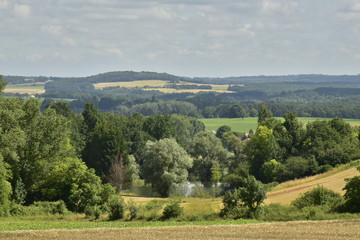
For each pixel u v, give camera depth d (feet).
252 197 268.62
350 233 198.08
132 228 225.15
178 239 192.44
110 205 300.81
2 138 377.50
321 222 231.30
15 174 395.75
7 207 333.62
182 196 495.00
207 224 241.96
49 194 390.83
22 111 404.98
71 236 202.49
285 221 248.93
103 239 194.29
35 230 220.64
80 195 353.72
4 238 199.11
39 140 406.41
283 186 440.86
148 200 416.26
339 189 356.79
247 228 217.97
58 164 402.93
